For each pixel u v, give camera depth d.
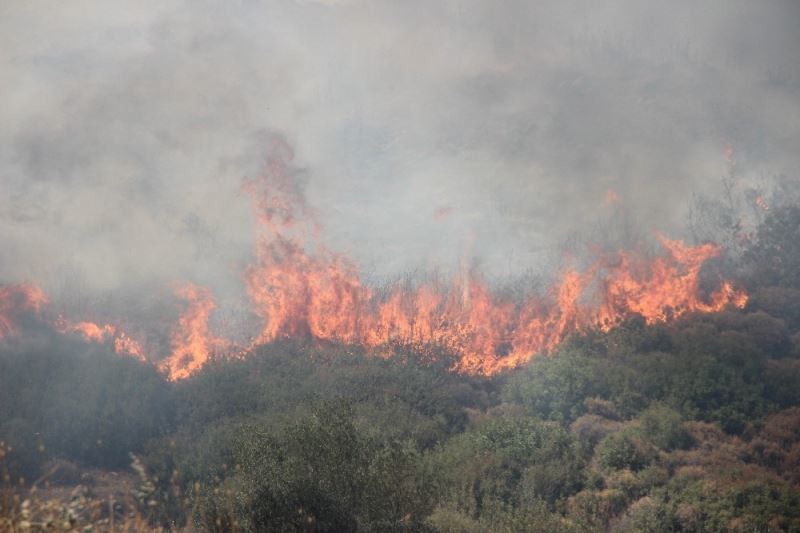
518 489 17.69
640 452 19.64
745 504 17.25
